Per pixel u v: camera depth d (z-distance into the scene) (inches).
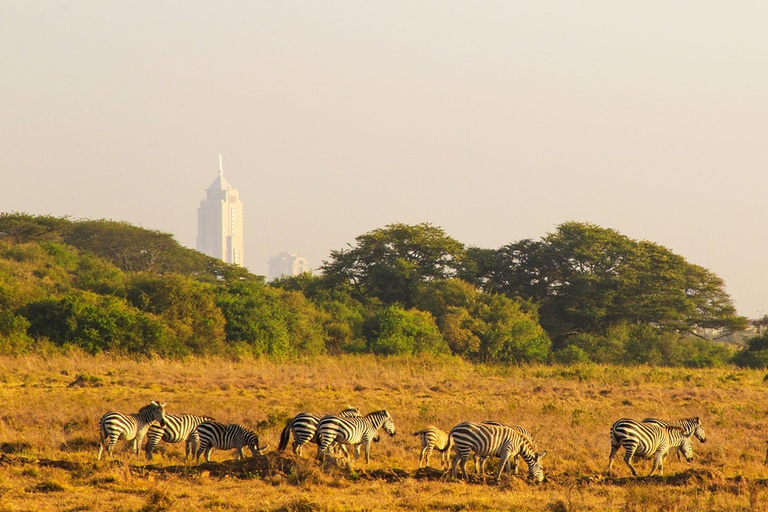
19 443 2682.1
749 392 4872.0
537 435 3095.5
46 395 3892.7
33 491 2140.7
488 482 2394.2
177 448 2785.4
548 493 2266.2
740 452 2923.2
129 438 2583.7
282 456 2431.1
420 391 4626.0
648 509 2027.6
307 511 1971.0
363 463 2588.6
